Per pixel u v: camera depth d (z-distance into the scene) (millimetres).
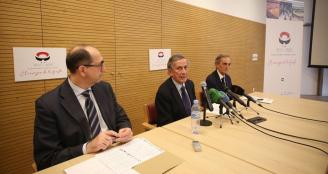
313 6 5812
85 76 1424
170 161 1180
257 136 1547
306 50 6508
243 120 1877
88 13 2564
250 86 5445
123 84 3018
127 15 2943
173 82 2178
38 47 2230
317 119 1929
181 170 1097
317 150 1326
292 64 5070
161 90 2125
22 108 2189
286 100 2656
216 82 2924
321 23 5797
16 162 2197
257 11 5223
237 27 4754
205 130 1655
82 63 1385
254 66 5469
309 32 6398
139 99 3229
